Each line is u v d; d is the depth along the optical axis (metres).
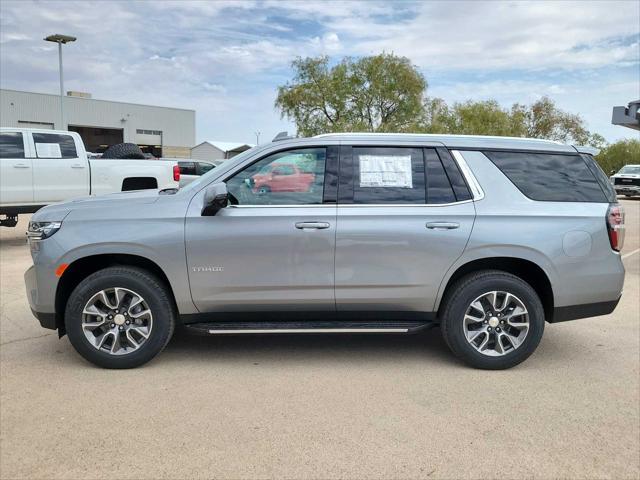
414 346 5.20
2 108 48.78
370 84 41.69
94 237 4.35
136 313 4.47
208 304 4.48
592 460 3.21
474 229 4.44
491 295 4.50
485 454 3.25
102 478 2.96
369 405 3.88
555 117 57.41
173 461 3.13
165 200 4.50
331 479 2.98
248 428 3.53
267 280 4.43
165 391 4.08
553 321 4.61
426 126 44.50
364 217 4.42
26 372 4.42
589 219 4.53
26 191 10.64
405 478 3.00
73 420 3.61
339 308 4.55
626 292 7.51
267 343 5.24
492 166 4.61
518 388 4.22
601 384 4.32
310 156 4.57
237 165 4.54
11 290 7.20
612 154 71.50
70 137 11.14
